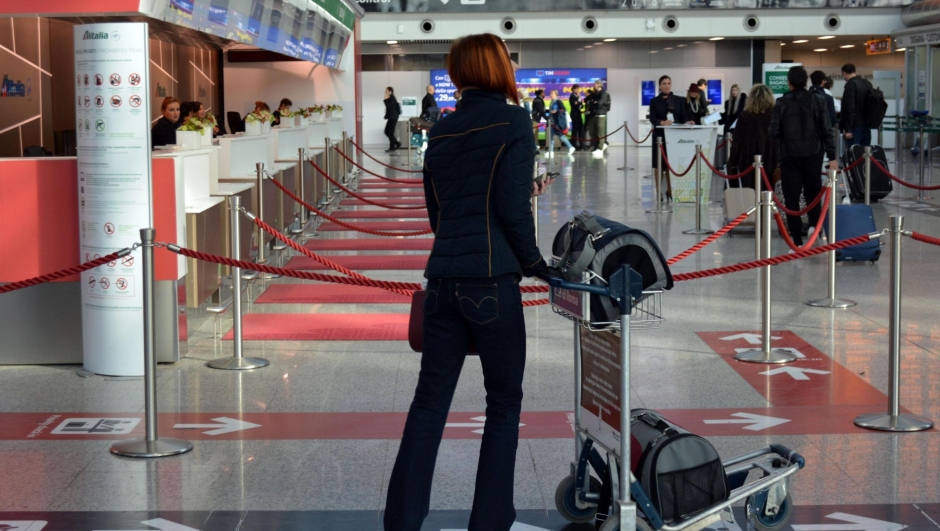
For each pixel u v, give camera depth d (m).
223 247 8.16
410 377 5.88
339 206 15.23
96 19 6.18
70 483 4.20
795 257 5.56
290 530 3.69
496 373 3.37
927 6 25.03
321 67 21.45
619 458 3.32
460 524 3.74
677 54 30.64
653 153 14.77
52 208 6.15
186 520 3.79
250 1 13.03
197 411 5.24
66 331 6.29
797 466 3.60
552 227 12.30
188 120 8.48
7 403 5.43
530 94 30.91
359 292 8.51
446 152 3.37
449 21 28.20
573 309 3.48
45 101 12.50
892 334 4.83
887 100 27.84
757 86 12.09
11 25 11.34
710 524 3.72
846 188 14.66
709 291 8.39
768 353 6.20
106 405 5.38
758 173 11.07
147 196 5.86
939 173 19.31
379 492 4.07
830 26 27.94
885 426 4.80
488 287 3.26
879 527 3.66
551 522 3.76
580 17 28.19
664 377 5.83
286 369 6.07
